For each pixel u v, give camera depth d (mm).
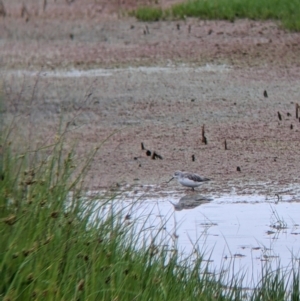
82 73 28891
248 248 13906
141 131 21531
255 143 20375
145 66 30125
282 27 35156
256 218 15383
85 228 11141
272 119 22516
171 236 12852
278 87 26281
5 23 39969
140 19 40250
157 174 18156
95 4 45656
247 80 27344
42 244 9781
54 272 9367
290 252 13688
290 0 38531
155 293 10000
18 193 11031
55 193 11234
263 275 12086
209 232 14633
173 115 23156
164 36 35656
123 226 12344
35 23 39906
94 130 21547
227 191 17047
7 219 9750
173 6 41844
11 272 9422
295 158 19172
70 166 12508
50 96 25047
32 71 28984
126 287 9883
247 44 32938
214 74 28438
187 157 19359
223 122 22328
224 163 18906
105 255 10359
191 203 16266
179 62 30656
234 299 11078
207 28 36562
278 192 16922
